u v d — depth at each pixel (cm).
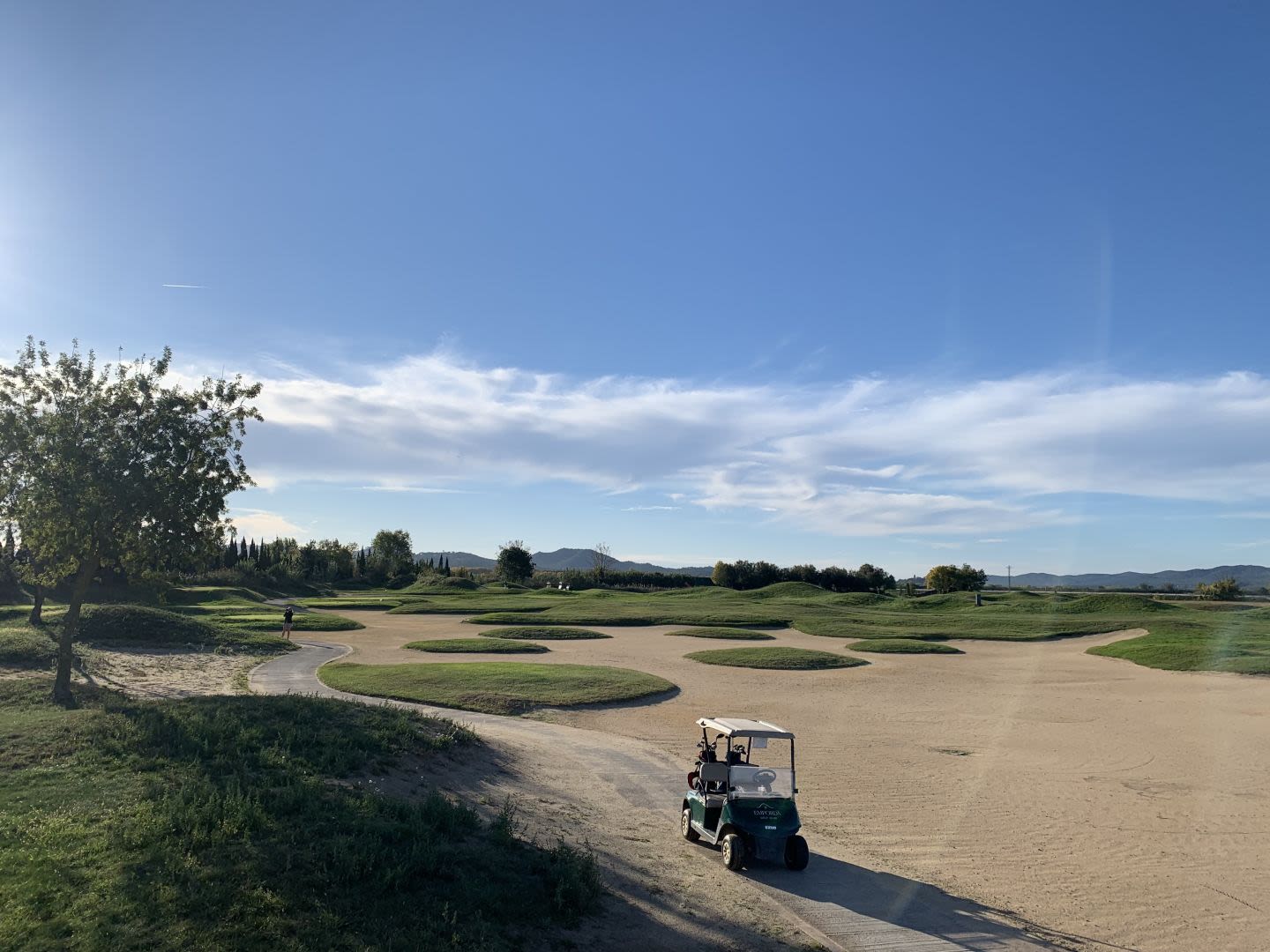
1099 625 5806
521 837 1277
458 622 5819
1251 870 1491
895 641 4959
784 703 3053
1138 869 1484
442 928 930
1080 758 2305
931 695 3306
